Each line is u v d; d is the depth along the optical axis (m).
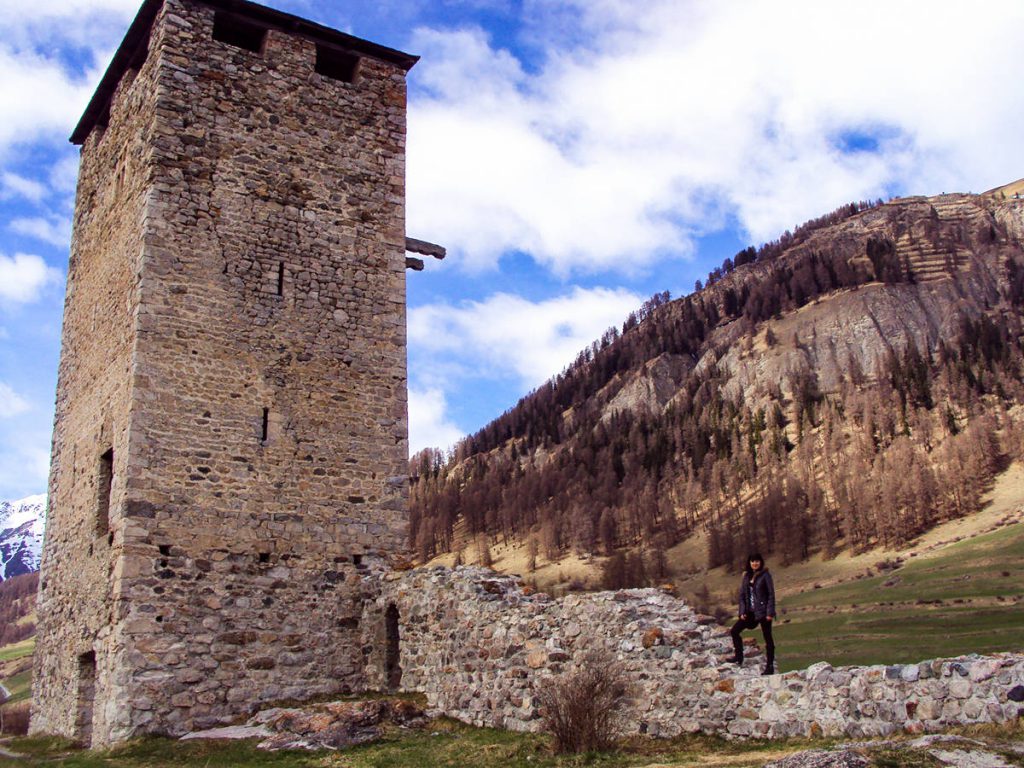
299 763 12.55
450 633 15.52
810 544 106.56
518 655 13.87
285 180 19.62
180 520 16.75
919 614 60.84
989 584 69.06
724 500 132.38
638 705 12.16
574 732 11.69
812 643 50.19
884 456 125.88
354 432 19.00
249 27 20.41
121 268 19.05
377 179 20.84
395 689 17.14
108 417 18.36
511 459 183.12
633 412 188.88
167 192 18.16
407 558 18.86
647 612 12.80
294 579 17.59
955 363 155.50
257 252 18.91
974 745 8.05
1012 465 115.06
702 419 167.00
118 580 16.08
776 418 158.62
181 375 17.45
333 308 19.47
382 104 21.48
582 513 125.31
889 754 8.09
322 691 17.25
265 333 18.55
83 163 23.61
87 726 17.58
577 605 13.40
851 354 174.12
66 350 22.09
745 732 10.96
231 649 16.61
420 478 176.25
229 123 19.22
